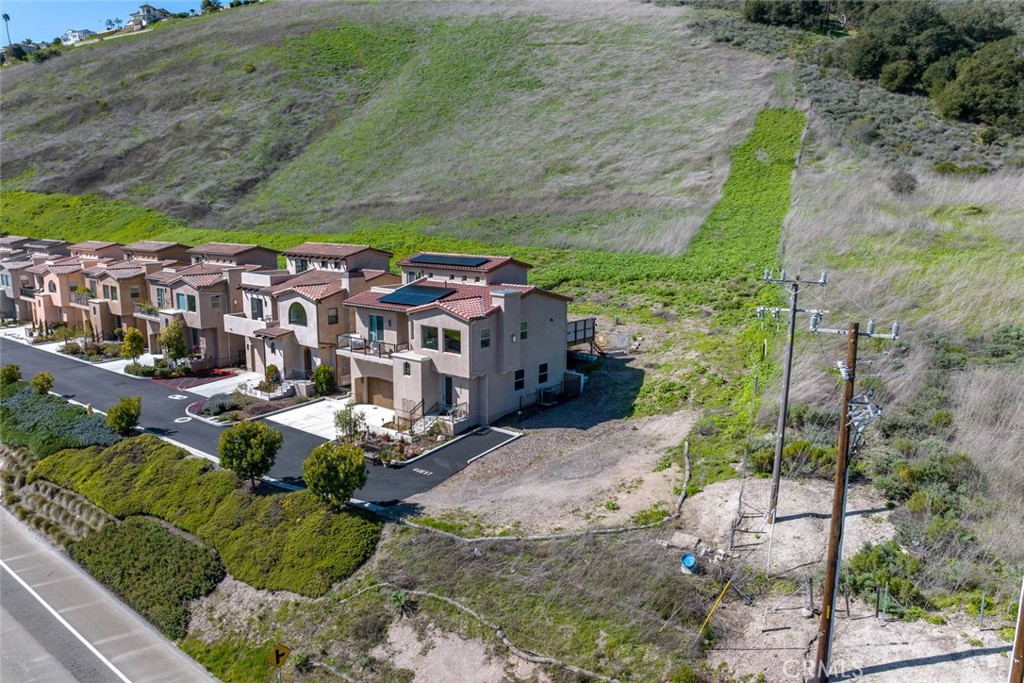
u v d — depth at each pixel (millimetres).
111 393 42156
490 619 20859
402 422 34281
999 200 49438
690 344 40469
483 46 103000
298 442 33562
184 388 42781
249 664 21891
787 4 97000
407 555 23750
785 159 63531
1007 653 17250
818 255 45344
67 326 56719
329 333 41000
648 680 18156
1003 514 21672
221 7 163750
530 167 72312
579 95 85812
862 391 29297
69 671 22531
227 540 26234
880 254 43531
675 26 99375
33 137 104750
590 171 69188
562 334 37781
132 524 28531
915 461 24469
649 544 22594
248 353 45625
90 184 88812
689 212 57750
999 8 84812
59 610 25609
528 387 36156
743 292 44781
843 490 16109
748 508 23859
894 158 60750
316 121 94250
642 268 50844
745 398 32781
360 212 70375
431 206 68438
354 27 118125
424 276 41125
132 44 132750
